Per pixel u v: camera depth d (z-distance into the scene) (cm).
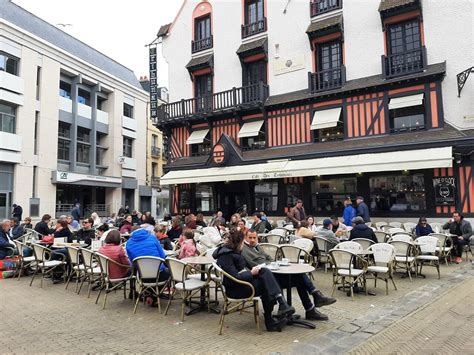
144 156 2984
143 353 385
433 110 1220
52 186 2092
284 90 1576
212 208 1762
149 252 566
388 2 1314
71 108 2306
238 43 1723
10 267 838
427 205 1209
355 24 1411
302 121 1497
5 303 599
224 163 1595
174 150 1875
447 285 666
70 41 2450
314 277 759
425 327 448
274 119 1571
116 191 2658
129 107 2888
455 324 456
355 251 641
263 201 1576
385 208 1293
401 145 1209
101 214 2550
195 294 622
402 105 1248
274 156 1479
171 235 926
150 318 513
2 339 431
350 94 1379
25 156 1919
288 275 480
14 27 1864
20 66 1912
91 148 2470
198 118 1744
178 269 514
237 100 1664
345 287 664
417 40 1290
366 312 519
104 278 620
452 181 1173
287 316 457
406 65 1281
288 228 1040
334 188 1404
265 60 1627
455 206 1163
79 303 598
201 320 501
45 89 2067
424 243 760
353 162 1244
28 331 459
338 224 965
